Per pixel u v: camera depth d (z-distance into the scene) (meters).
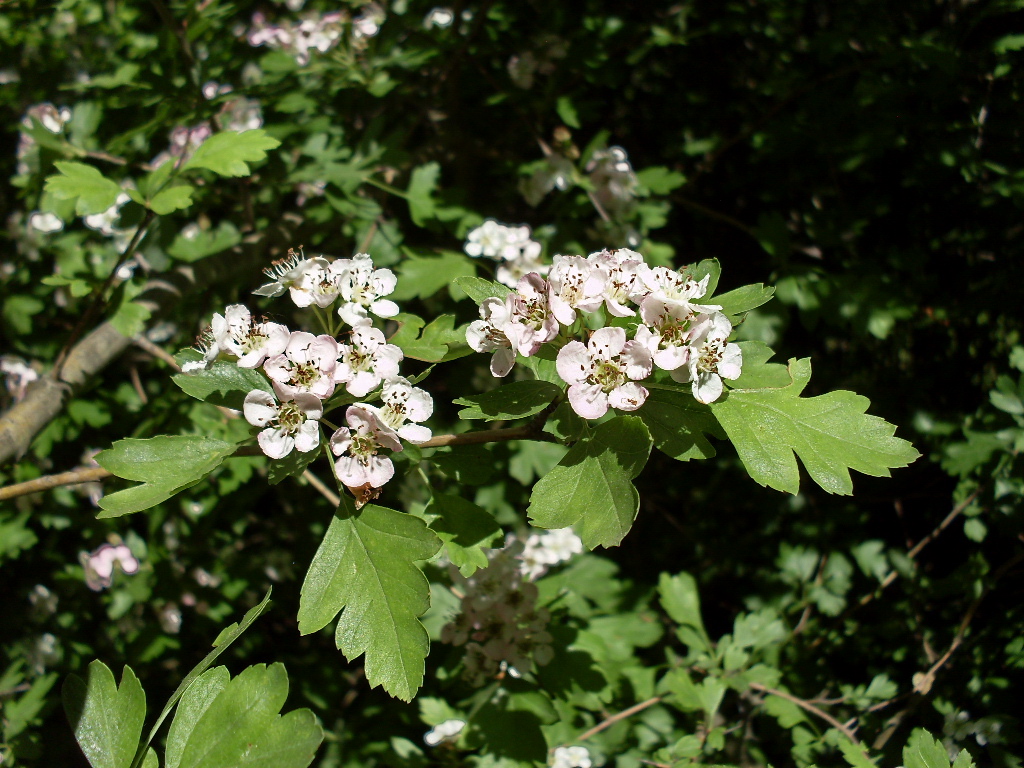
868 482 3.86
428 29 3.54
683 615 3.13
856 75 3.44
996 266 3.55
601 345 1.60
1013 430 3.12
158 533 3.56
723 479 4.11
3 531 3.39
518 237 3.10
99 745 1.57
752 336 3.18
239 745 1.48
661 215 3.36
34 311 3.63
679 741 2.72
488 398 1.74
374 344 1.77
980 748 2.95
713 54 3.93
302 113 3.43
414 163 3.54
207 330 1.97
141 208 2.63
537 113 3.62
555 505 1.53
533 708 2.59
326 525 3.88
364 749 3.40
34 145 3.43
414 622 1.57
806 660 3.45
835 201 3.70
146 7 3.80
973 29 3.38
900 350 3.76
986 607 3.39
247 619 1.60
